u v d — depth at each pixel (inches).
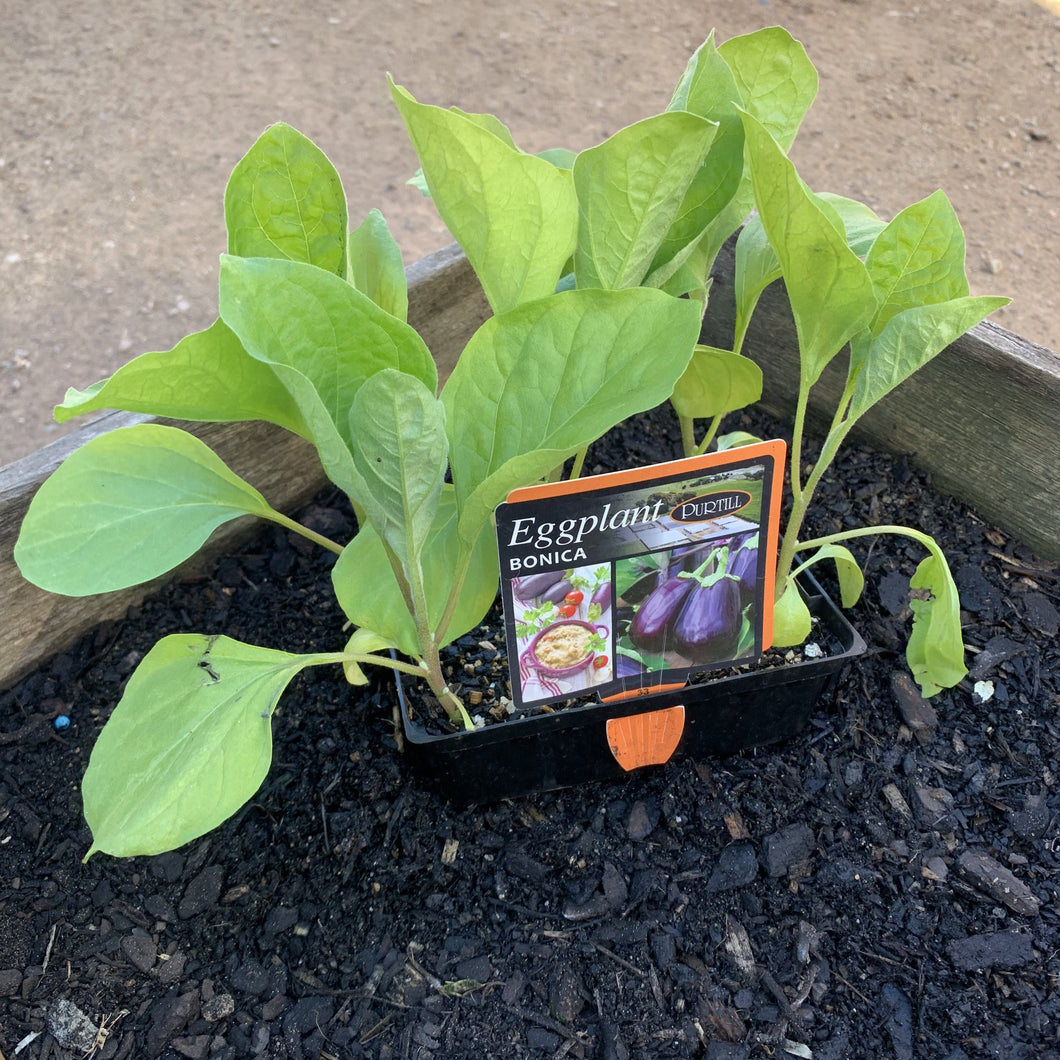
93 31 138.6
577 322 32.0
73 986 43.1
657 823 48.0
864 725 52.0
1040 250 98.6
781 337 65.8
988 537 59.9
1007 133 116.5
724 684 45.3
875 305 36.0
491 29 139.8
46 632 53.4
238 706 35.7
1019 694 52.9
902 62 130.0
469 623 40.4
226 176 112.3
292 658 38.6
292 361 32.2
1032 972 42.6
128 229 105.7
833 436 41.8
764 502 39.2
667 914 44.9
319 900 45.5
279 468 59.7
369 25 140.6
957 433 59.3
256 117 121.4
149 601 57.6
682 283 47.0
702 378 47.4
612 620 41.2
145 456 38.7
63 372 89.7
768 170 32.4
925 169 110.3
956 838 47.3
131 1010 42.6
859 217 46.9
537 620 40.1
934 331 37.1
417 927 44.6
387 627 39.4
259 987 43.1
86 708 52.7
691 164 34.2
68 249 103.0
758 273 46.0
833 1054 40.5
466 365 33.3
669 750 47.9
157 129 119.4
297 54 133.8
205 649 38.0
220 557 60.4
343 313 32.2
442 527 40.5
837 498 62.3
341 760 50.3
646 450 66.2
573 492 35.9
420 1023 41.7
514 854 46.7
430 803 48.6
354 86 127.4
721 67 37.2
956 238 38.3
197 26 140.2
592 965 43.3
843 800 48.8
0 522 46.5
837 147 113.7
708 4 145.5
